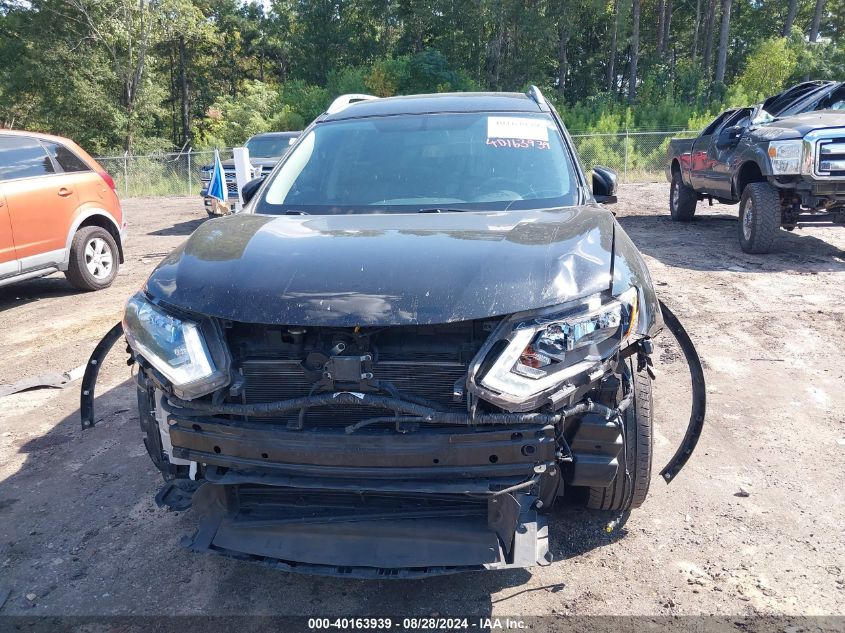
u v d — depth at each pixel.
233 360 2.47
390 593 2.79
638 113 38.72
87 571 3.00
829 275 7.70
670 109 38.12
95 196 8.47
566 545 3.07
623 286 2.52
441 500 2.47
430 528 2.47
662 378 5.03
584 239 2.69
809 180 8.07
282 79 64.06
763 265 8.31
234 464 2.43
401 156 3.72
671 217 12.95
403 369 2.40
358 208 3.40
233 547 2.52
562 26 47.78
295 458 2.35
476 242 2.66
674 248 9.63
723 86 42.94
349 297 2.38
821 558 2.94
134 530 3.32
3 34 39.31
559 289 2.39
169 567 3.02
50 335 6.72
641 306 2.55
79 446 4.24
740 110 10.46
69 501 3.60
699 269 8.20
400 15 49.97
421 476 2.31
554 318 2.33
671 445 4.00
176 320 2.51
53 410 4.82
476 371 2.28
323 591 2.82
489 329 2.37
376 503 2.53
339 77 42.41
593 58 56.16
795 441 4.01
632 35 52.72
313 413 2.42
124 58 39.59
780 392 4.71
